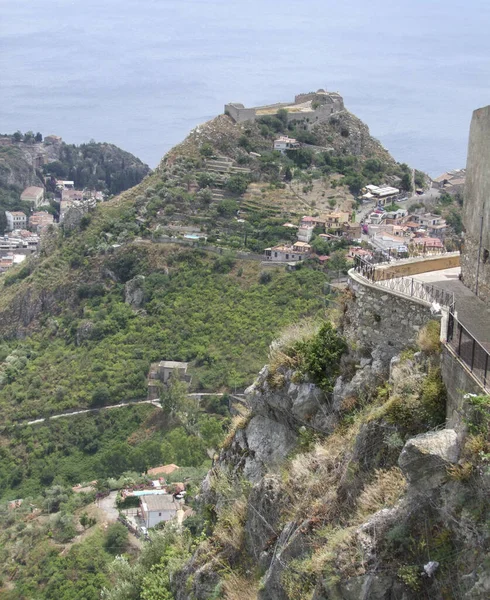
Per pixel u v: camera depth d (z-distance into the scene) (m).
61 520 70.94
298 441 21.41
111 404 100.81
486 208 19.47
